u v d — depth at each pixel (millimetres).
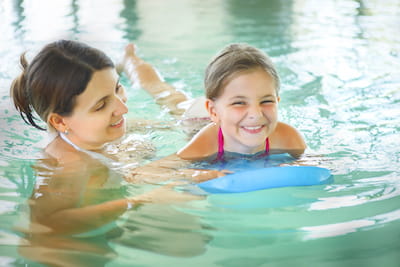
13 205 1802
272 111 2168
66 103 2127
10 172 2115
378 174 2014
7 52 4043
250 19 5516
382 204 1727
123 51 4184
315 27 4996
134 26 5195
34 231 1608
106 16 5629
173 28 5145
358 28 4848
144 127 2760
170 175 2127
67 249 1490
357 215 1655
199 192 1919
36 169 2160
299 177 1950
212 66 2262
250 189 1906
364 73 3500
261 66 2154
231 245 1492
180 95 3250
